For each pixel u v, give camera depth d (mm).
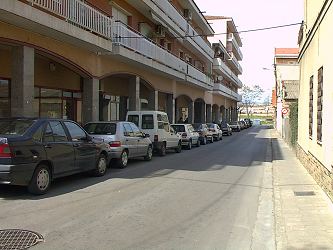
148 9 26797
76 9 16844
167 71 29422
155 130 20500
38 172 9609
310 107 14125
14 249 5801
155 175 13531
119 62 23344
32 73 15422
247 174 14594
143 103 32719
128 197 9719
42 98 19266
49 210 8188
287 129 32531
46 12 15133
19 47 14992
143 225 7297
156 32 30719
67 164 10781
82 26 17328
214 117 63812
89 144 12047
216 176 13805
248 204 9383
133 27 26438
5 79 17156
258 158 20688
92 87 20234
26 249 5805
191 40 39375
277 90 60938
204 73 45656
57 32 15648
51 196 9609
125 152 15469
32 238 6332
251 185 12164
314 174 12758
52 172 10172
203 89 46406
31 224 7125
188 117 43469
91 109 20219
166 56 28969
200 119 50844
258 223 7711
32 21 13906
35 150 9500
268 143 33969
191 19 41906
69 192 10164
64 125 11055
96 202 9055
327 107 10102
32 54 15469
